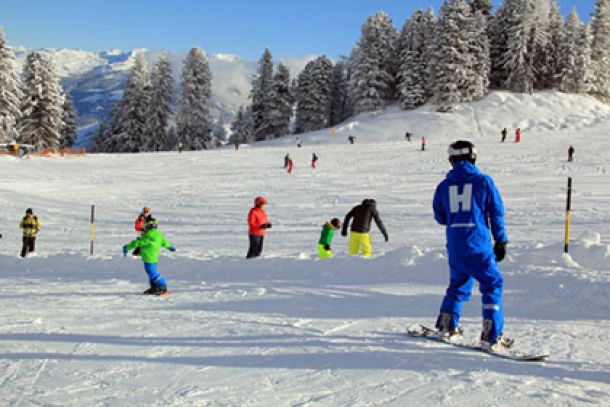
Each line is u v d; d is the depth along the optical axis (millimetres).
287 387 3279
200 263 10289
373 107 70438
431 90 68375
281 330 4887
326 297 6746
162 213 24062
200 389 3248
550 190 25031
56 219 23031
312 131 70250
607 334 4711
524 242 13320
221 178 34938
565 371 3609
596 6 73000
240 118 90062
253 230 11070
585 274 6859
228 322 5297
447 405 2979
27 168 38531
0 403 2994
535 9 70062
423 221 18469
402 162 37906
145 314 5844
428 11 72625
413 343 4340
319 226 18688
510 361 3834
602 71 72062
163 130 70562
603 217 17469
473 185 4152
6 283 9398
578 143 41219
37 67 56375
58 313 5934
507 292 6531
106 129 77062
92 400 3053
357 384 3334
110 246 15969
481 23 68438
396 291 7051
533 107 63688
